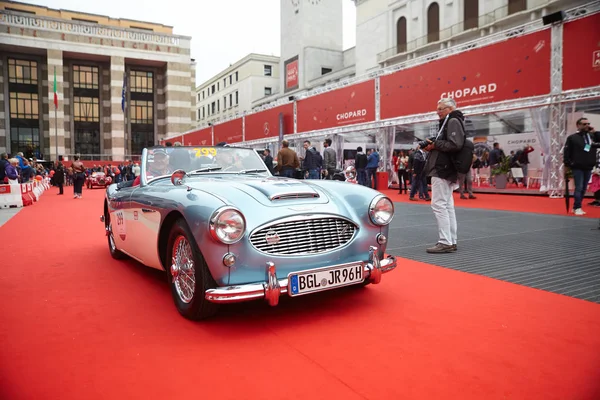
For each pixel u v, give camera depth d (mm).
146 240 3162
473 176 14398
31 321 2650
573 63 9648
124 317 2711
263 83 52562
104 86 41531
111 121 40875
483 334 2365
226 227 2305
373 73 15242
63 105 38750
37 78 39031
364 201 2844
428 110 13250
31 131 38906
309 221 2576
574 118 11234
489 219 6969
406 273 3703
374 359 2076
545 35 10125
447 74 12562
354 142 19219
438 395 1735
